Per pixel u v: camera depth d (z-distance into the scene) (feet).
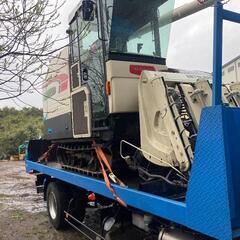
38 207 30.17
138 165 15.62
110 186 14.71
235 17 10.32
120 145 16.58
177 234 11.41
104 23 16.88
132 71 16.92
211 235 9.11
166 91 13.35
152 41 17.92
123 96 16.40
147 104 14.39
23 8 10.11
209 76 16.01
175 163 12.80
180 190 13.16
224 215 8.73
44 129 26.50
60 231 22.71
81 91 18.72
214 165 9.09
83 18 17.21
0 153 88.79
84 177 17.69
